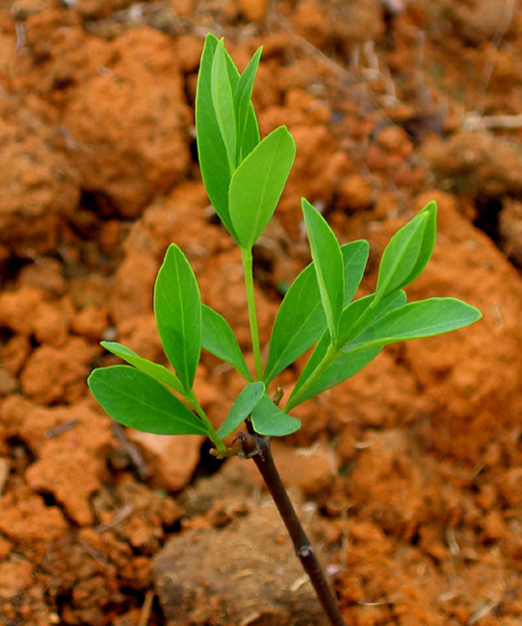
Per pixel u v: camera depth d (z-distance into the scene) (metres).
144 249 0.72
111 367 0.49
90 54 0.79
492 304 0.73
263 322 0.70
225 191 0.48
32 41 0.81
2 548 0.62
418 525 0.67
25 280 0.71
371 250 0.78
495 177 0.80
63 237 0.74
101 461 0.65
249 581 0.60
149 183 0.76
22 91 0.79
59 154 0.76
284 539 0.62
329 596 0.54
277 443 0.68
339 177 0.80
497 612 0.65
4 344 0.69
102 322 0.71
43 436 0.65
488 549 0.68
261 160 0.45
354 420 0.69
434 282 0.74
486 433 0.71
